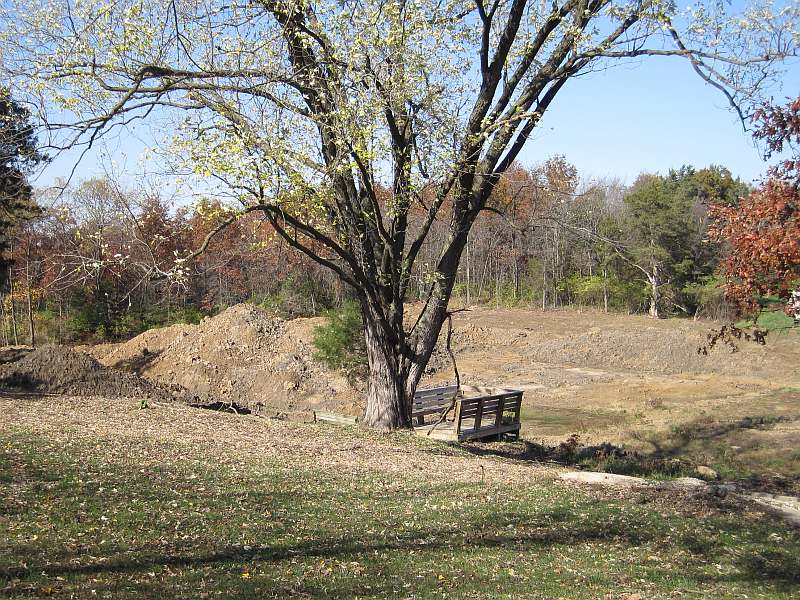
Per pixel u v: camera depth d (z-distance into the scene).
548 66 14.64
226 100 12.09
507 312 51.09
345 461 12.41
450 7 14.17
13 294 40.00
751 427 20.70
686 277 42.47
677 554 8.28
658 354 37.47
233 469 10.68
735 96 12.41
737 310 10.04
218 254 27.25
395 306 15.78
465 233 15.78
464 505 9.69
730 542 8.93
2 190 10.70
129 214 11.75
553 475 12.70
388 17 13.02
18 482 8.40
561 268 47.50
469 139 13.95
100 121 10.59
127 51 11.83
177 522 7.55
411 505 9.49
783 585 7.39
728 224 9.88
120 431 13.28
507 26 14.56
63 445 11.07
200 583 5.84
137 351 35.31
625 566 7.64
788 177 9.00
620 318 46.50
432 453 14.06
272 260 35.91
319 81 12.98
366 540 7.66
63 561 5.97
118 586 5.54
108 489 8.60
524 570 7.15
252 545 7.07
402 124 13.86
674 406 25.25
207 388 30.62
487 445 17.19
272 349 33.78
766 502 11.52
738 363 34.59
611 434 20.75
